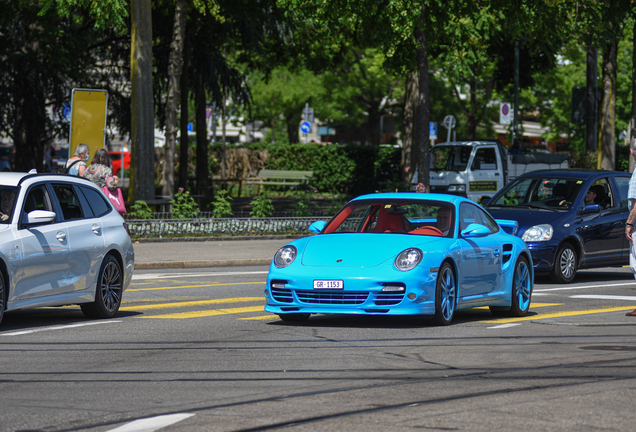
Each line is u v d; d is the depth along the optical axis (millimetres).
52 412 8891
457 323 15945
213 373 11008
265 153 69562
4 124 48281
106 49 51062
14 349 12914
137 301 19391
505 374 10844
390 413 8773
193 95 53188
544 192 25016
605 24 38438
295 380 10516
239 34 49688
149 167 35031
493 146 43938
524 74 58156
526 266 17797
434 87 85062
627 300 19609
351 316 16891
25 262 14625
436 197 16797
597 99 42531
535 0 35188
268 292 15445
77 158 26516
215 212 35281
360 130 150500
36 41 45375
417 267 14836
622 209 25078
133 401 9406
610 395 9641
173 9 44625
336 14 33438
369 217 16594
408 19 31844
